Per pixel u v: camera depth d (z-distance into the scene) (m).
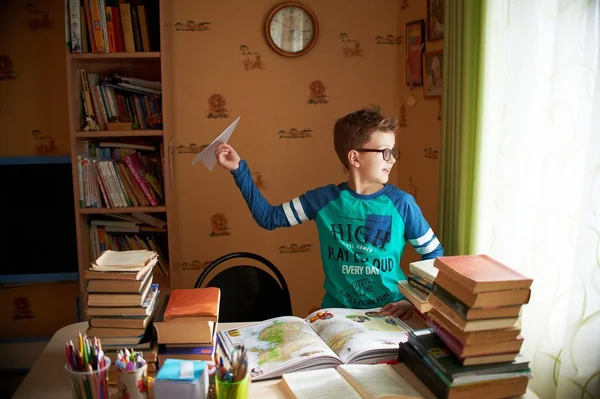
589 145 1.56
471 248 2.14
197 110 3.22
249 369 1.33
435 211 2.84
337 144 2.05
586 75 1.62
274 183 3.33
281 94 3.25
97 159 2.87
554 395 1.82
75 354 1.26
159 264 3.07
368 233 1.95
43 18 3.09
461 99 2.18
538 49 1.86
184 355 1.45
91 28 2.71
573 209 1.71
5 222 3.11
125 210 2.86
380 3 3.23
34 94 3.14
